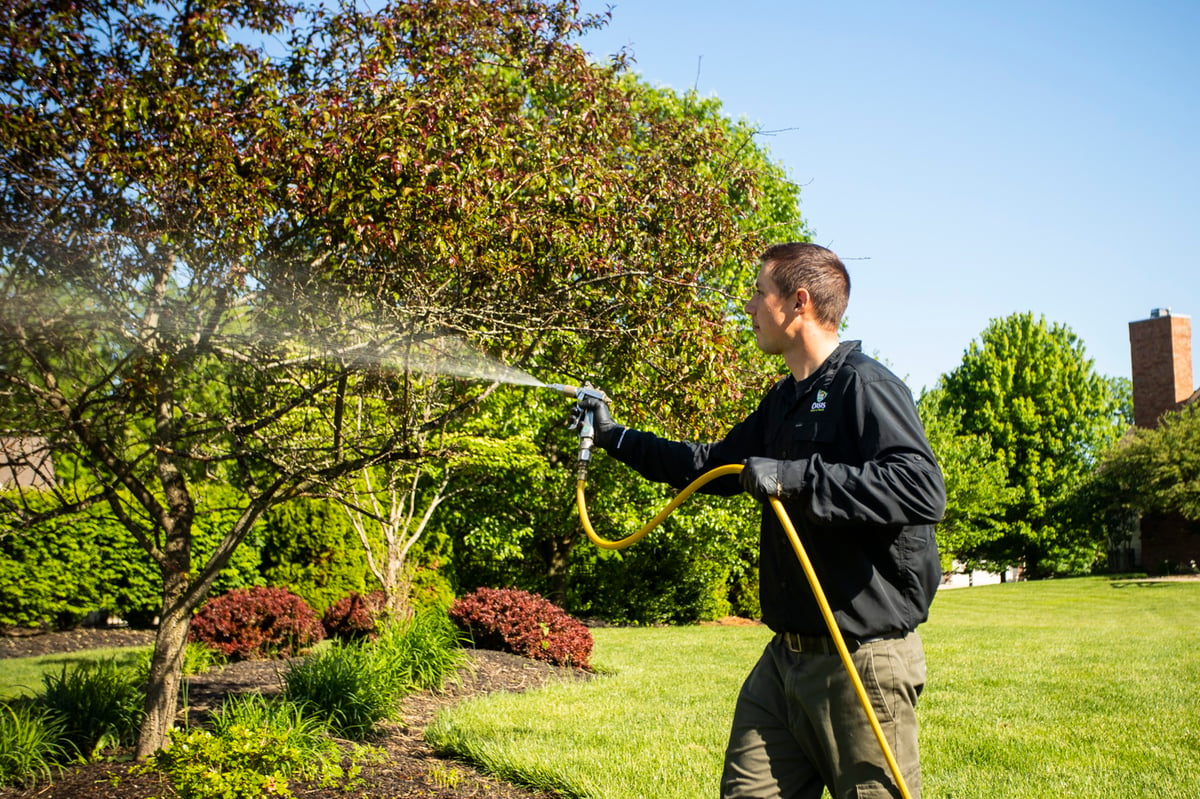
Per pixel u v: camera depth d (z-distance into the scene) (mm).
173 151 3355
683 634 14422
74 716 4816
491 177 3762
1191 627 14562
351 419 5305
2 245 3275
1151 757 5211
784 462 2268
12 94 3277
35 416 4008
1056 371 37750
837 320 2641
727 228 4891
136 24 3736
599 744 5508
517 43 4625
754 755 2523
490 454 11211
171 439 4312
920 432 2307
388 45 3916
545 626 9312
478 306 4121
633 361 4766
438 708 6738
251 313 3941
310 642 9383
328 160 3439
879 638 2348
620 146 4988
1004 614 18547
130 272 3541
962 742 5602
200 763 3680
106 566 11516
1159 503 31812
